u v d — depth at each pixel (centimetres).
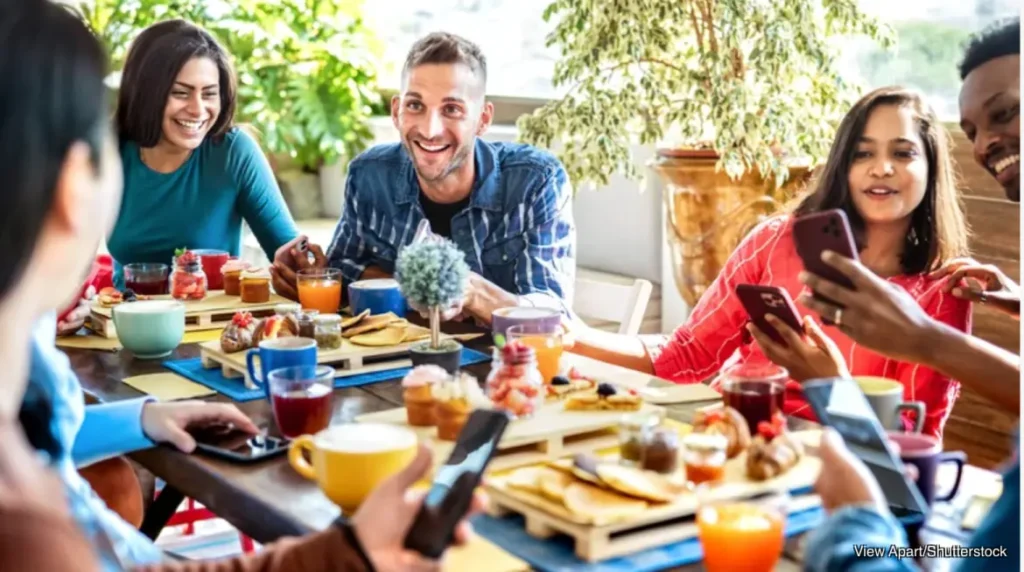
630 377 193
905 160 206
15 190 75
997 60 198
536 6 449
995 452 309
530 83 457
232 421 169
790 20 317
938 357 172
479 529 134
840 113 329
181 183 301
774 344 185
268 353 183
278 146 486
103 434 164
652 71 343
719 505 124
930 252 211
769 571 121
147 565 116
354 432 141
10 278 76
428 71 254
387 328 213
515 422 156
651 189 407
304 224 500
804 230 174
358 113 498
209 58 291
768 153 317
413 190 272
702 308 232
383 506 111
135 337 214
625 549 126
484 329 235
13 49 75
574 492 132
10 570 63
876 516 113
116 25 471
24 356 79
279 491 148
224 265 261
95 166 80
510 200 266
